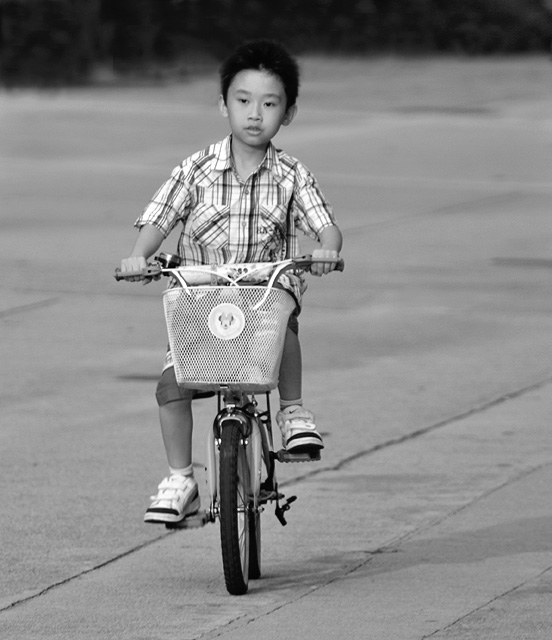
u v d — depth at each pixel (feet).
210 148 57.41
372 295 132.26
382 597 57.62
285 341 57.31
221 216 57.21
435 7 615.16
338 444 83.30
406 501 71.97
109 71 485.56
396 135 295.28
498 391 96.84
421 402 93.56
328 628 53.88
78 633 53.72
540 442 83.56
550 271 144.77
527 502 71.51
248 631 53.72
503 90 431.43
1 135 298.35
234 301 53.16
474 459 79.92
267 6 568.82
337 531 67.21
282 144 274.98
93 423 88.43
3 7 459.32
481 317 122.42
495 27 621.72
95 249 158.20
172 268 55.01
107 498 72.59
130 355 108.47
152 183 220.23
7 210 191.01
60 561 63.00
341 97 402.93
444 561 62.39
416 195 204.64
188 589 59.11
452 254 155.22
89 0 477.77
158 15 515.50
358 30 597.52
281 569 61.77
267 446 58.95
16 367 104.27
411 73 513.45
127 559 63.41
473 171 235.81
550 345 111.55
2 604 57.36
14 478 76.28
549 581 59.36
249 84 56.24
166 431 58.08
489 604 56.49
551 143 280.72
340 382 99.40
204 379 53.98
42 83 453.99
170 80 478.59
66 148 273.95
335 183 217.77
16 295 132.36
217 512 57.77
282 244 58.39
